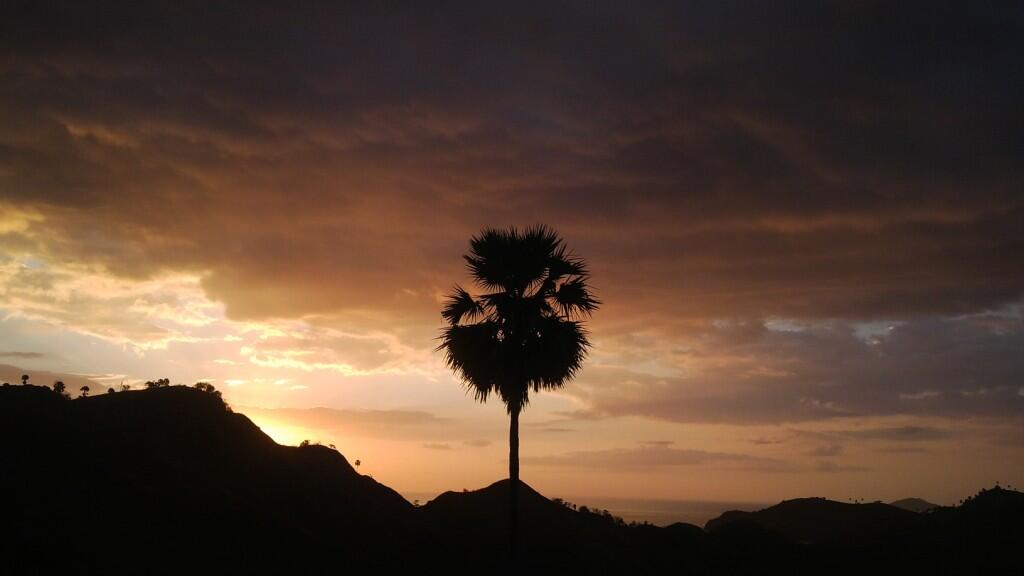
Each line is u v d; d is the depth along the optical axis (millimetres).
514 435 23656
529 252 24812
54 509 23031
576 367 24703
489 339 24266
